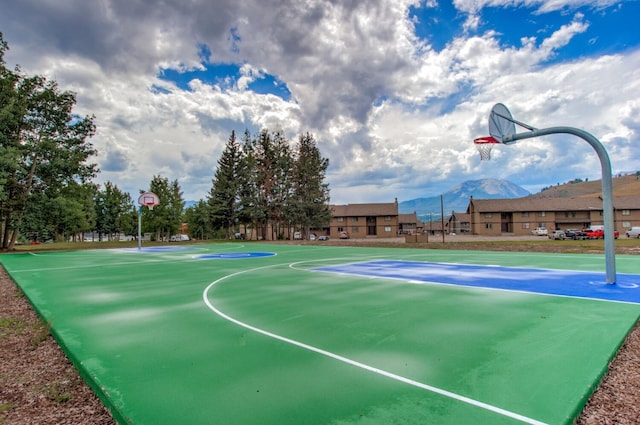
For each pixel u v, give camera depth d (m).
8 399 3.37
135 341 4.77
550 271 11.85
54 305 7.15
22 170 24.59
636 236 43.03
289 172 49.94
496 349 4.28
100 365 3.92
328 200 52.19
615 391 3.28
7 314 6.94
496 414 2.78
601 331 4.99
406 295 7.84
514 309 6.39
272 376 3.57
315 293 8.18
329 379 3.48
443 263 14.88
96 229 56.84
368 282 9.78
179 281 10.30
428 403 2.97
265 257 18.92
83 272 12.86
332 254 20.92
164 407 2.97
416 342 4.57
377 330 5.14
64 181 28.14
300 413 2.84
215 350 4.38
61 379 3.82
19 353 4.64
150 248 29.34
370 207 76.31
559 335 4.81
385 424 2.65
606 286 8.78
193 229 59.84
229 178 48.47
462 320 5.66
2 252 25.70
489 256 18.30
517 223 67.38
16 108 24.72
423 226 91.38
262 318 5.93
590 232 40.28
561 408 2.86
